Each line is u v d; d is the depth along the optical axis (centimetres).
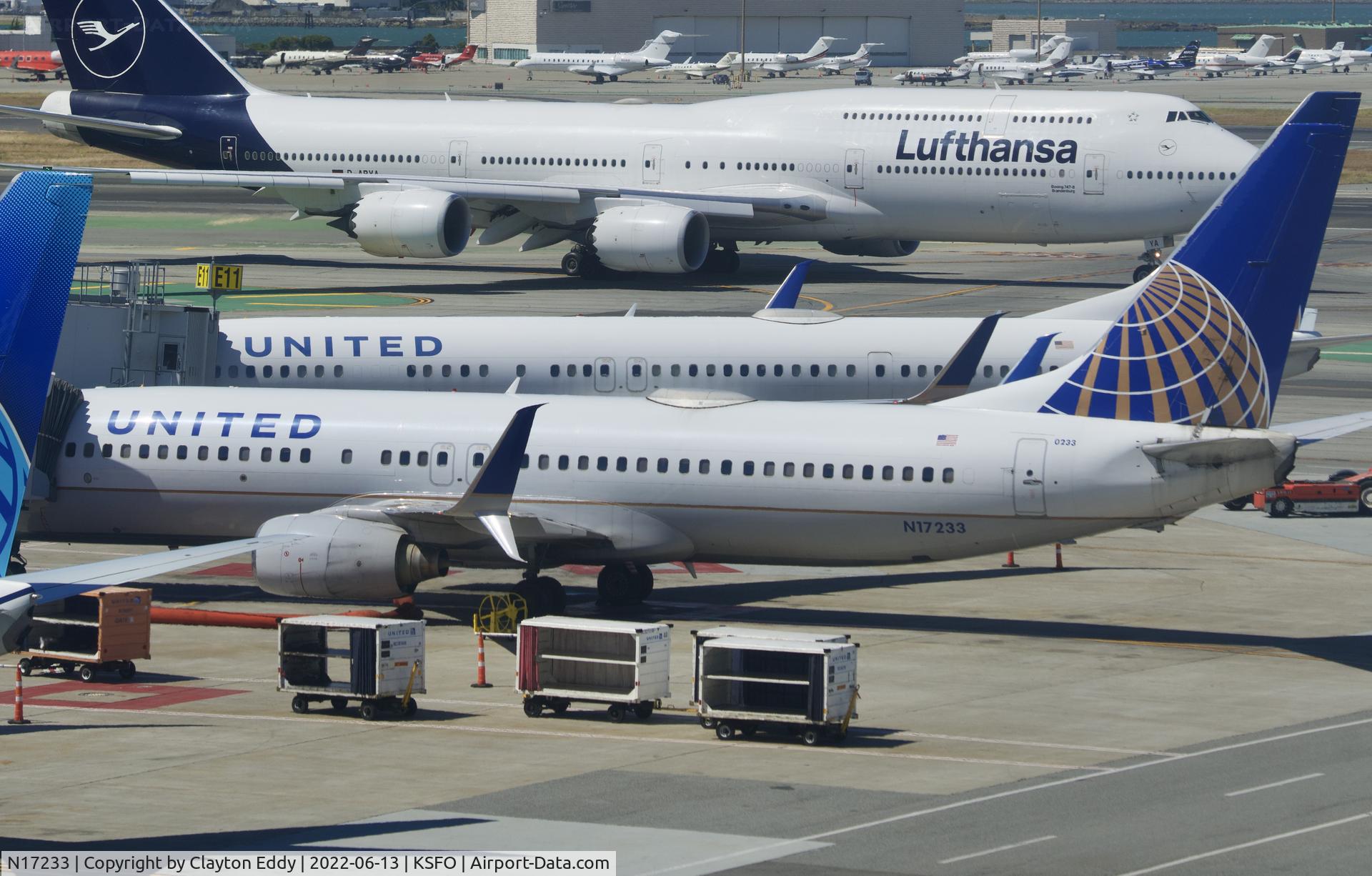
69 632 12331
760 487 13800
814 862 8250
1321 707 11456
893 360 18325
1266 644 13362
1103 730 10850
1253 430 12938
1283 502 19012
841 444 13688
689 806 9206
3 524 8281
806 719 10481
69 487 14825
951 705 11512
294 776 9762
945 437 13488
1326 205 12481
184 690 11888
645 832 8731
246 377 18875
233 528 14775
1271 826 8850
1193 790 9525
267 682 12138
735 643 10762
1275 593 15300
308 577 13362
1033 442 13238
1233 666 12638
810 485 13675
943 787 9588
